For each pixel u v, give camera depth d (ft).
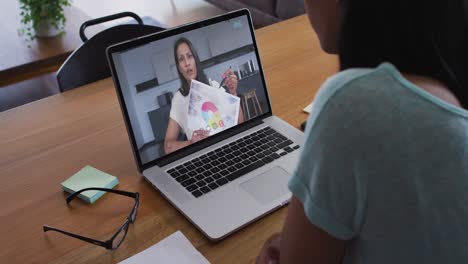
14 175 3.29
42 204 3.05
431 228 1.63
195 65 3.43
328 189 1.68
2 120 3.87
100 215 2.97
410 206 1.60
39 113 3.98
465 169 1.60
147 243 2.77
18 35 7.38
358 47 1.70
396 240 1.66
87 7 13.14
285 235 2.00
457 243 1.67
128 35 5.13
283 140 3.51
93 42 4.89
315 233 1.83
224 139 3.51
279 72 4.53
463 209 1.63
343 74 1.70
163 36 3.29
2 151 3.51
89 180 3.18
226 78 3.58
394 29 1.62
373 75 1.64
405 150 1.56
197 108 3.43
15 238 2.81
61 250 2.72
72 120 3.89
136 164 3.22
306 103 4.06
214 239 2.73
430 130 1.56
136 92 3.18
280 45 5.04
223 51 3.57
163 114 3.29
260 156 3.35
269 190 3.06
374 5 1.61
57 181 3.24
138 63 3.18
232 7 12.04
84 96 4.23
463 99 1.74
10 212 2.99
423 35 1.62
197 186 3.08
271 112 3.80
